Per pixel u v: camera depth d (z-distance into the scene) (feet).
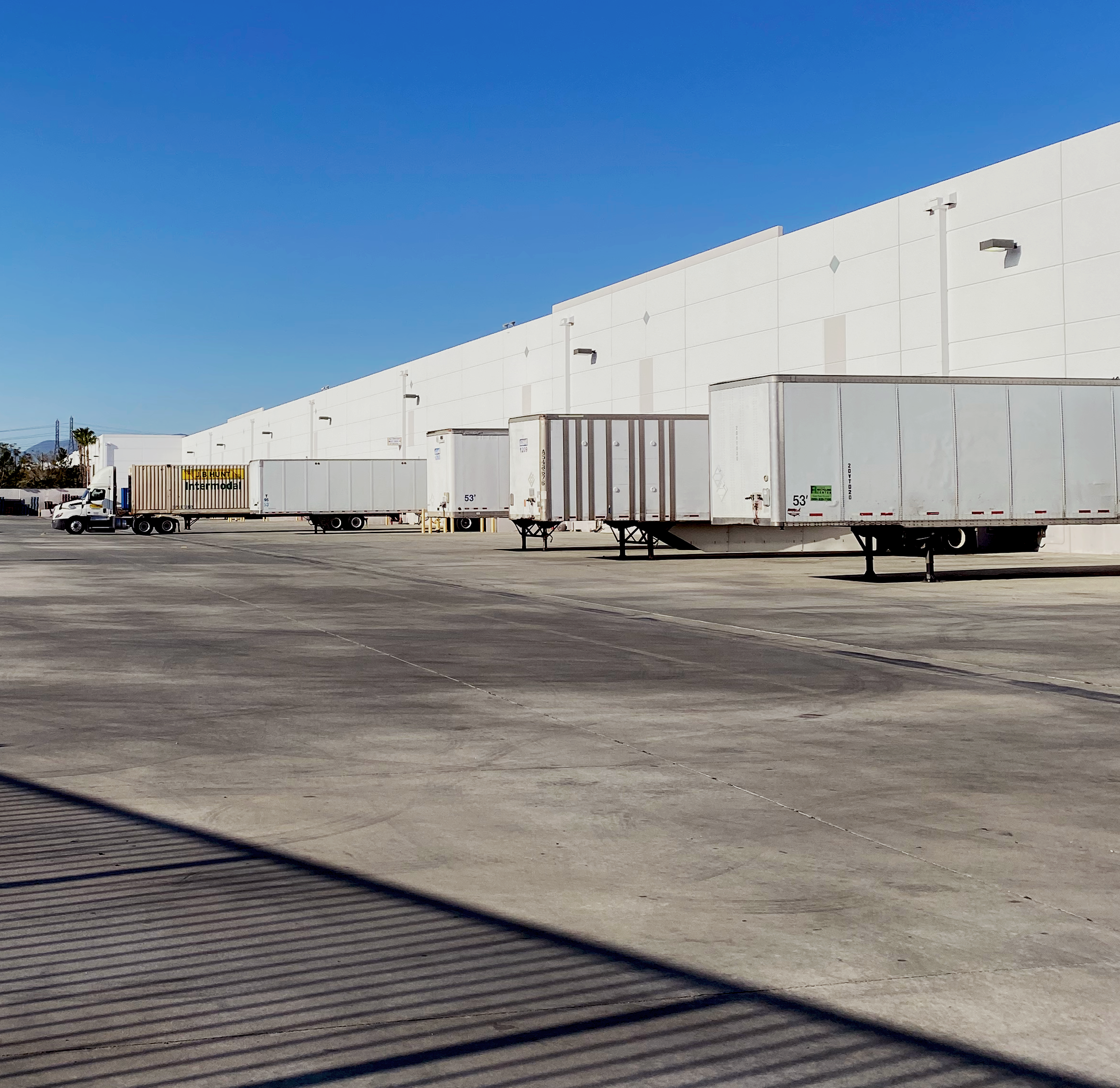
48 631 56.03
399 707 35.70
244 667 44.11
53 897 18.47
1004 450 83.41
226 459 451.53
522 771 27.22
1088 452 84.84
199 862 20.33
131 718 33.83
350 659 46.29
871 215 128.98
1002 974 15.48
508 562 112.47
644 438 115.96
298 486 214.28
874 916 17.65
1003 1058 13.16
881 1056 13.19
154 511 217.56
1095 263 105.81
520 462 118.52
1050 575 89.61
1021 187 112.37
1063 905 18.11
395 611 65.77
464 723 33.04
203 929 17.07
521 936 16.79
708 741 30.63
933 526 82.38
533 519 116.57
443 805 24.13
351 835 22.04
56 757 28.68
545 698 37.32
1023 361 112.88
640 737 31.14
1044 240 110.32
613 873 19.72
